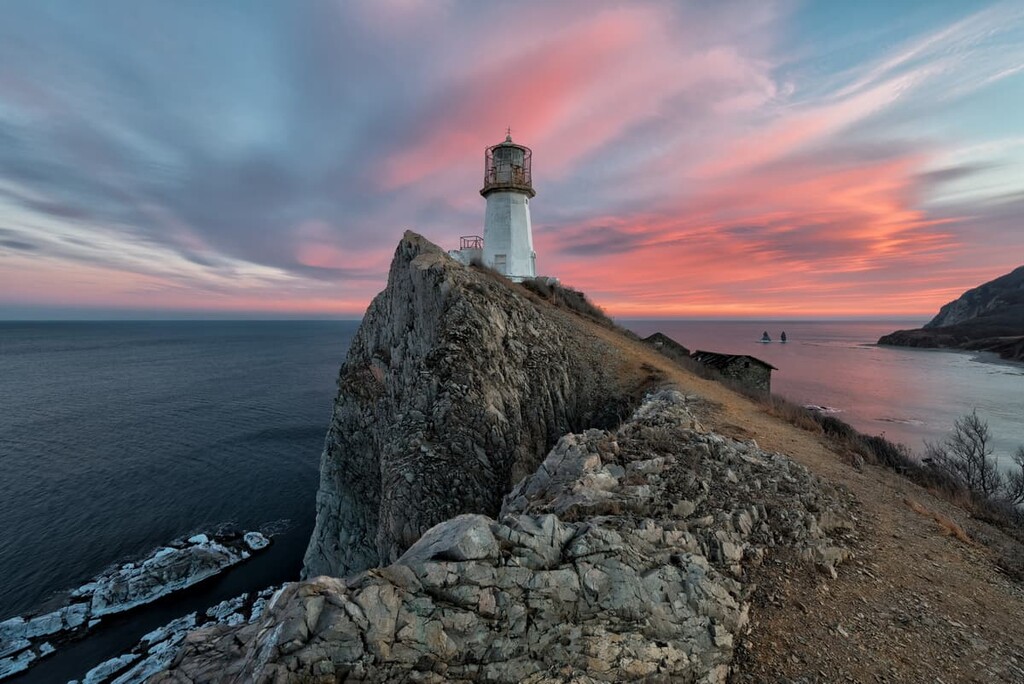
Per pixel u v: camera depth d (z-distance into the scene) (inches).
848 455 655.1
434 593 233.8
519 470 802.2
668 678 264.1
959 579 387.9
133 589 1087.6
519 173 1606.8
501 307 1035.3
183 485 1702.8
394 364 1070.4
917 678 276.2
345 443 1093.1
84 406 2962.6
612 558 291.7
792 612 316.8
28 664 889.5
